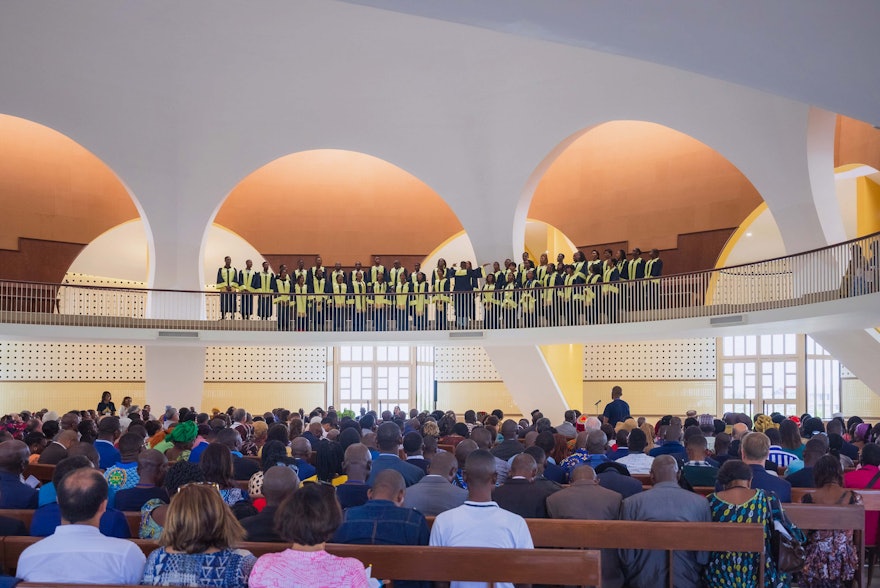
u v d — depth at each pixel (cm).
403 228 2989
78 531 457
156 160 2362
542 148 2306
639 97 2100
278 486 554
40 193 2606
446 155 2419
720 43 655
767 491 612
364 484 687
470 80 2339
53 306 2589
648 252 2588
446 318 2266
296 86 2412
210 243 3070
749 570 590
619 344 2986
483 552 513
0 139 2561
